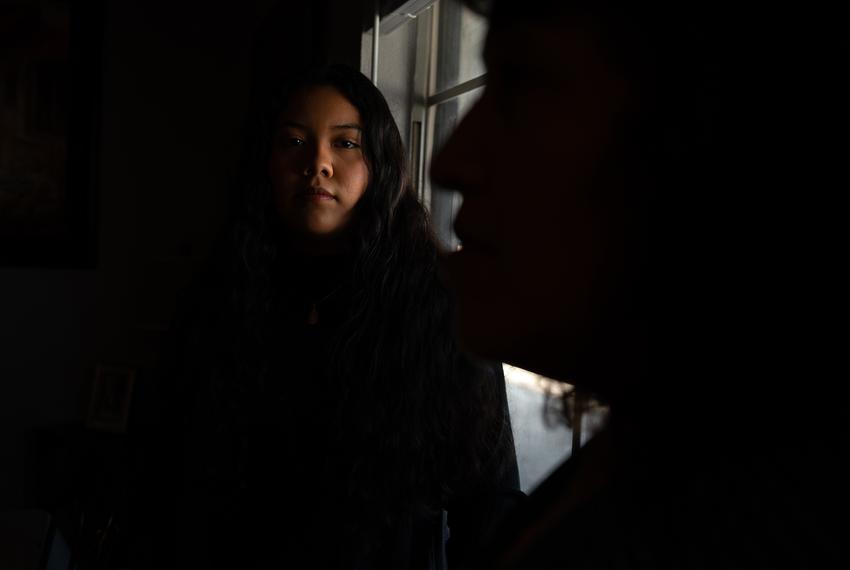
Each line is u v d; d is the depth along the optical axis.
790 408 0.21
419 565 1.13
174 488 1.26
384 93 2.07
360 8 2.02
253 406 1.19
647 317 0.23
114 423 3.13
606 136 0.23
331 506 1.10
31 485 3.27
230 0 3.52
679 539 0.22
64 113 3.28
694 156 0.21
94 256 3.38
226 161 3.52
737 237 0.21
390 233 1.24
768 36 0.21
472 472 1.14
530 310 0.24
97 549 1.25
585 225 0.23
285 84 1.32
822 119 0.20
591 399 0.40
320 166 1.22
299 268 1.28
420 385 1.15
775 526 0.20
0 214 3.22
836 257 0.20
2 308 3.26
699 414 0.22
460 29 1.92
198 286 1.38
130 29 3.38
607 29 0.23
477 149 0.25
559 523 0.27
